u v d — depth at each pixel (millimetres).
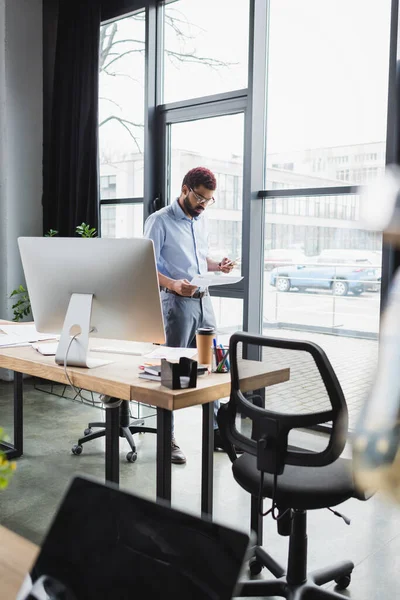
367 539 2729
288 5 4164
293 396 1887
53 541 859
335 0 3930
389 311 633
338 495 1881
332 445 1818
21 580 911
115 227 5379
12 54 5383
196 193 3377
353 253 3908
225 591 691
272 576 2371
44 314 2510
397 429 543
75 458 3656
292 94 4184
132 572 777
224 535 719
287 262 4289
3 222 5477
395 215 517
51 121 5527
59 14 5363
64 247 2320
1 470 871
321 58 4020
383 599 2223
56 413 4621
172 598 734
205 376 2260
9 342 2801
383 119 3762
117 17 5191
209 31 4602
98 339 2961
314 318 4152
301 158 4160
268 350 1954
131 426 3795
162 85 4965
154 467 3527
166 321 3465
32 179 5633
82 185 5242
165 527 771
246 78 4383
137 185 5152
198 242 3564
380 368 604
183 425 4316
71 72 5324
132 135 5152
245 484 2021
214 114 4578
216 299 4629
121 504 826
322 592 2045
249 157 4281
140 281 2244
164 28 4902
